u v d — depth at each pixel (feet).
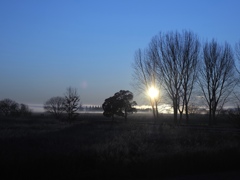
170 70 173.17
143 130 104.47
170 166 47.01
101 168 43.11
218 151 55.88
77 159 44.96
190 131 101.45
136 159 48.11
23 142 71.00
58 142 71.87
